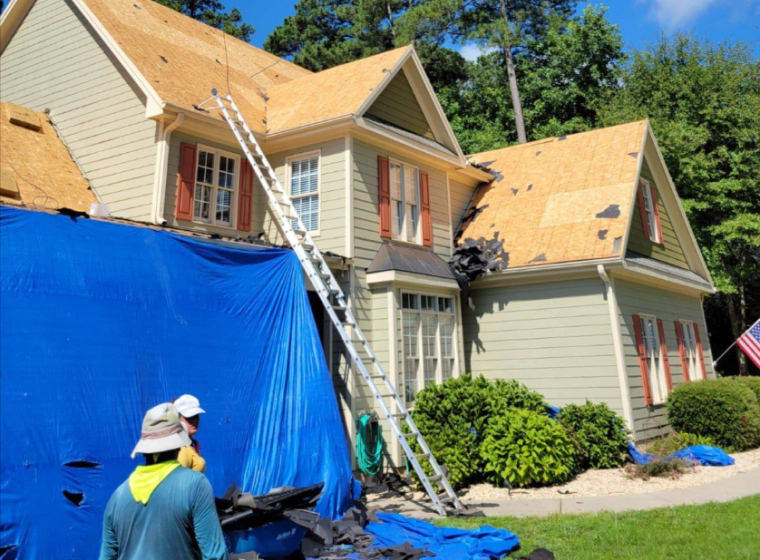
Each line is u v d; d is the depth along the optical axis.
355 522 7.02
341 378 10.78
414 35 28.94
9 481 5.12
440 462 9.82
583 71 30.89
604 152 15.44
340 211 11.47
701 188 22.03
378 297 11.59
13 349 5.52
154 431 3.28
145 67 11.02
